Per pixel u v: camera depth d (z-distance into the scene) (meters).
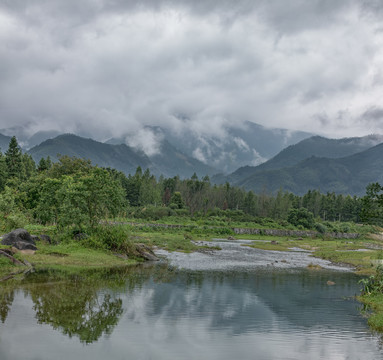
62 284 24.06
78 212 40.22
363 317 20.08
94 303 19.95
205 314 19.27
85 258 34.16
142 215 109.38
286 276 33.41
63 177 61.53
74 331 15.47
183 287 25.78
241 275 32.69
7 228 45.09
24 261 29.67
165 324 17.23
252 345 15.20
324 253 59.44
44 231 44.69
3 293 20.94
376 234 127.94
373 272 38.53
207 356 13.79
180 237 71.12
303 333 17.02
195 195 158.50
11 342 13.87
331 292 26.77
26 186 67.50
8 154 98.81
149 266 35.25
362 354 14.60
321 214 183.00
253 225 118.81
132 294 22.69
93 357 12.96
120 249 39.53
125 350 13.79
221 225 111.06
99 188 43.25
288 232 112.25
